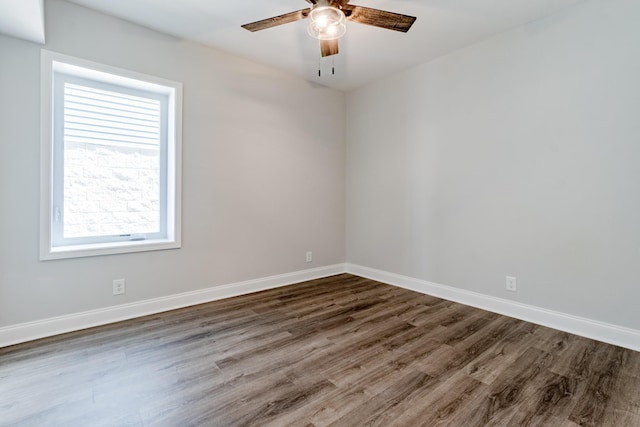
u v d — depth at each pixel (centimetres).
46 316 231
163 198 301
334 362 198
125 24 258
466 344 222
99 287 253
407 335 237
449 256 320
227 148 320
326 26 198
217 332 241
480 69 291
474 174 298
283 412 151
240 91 328
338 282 387
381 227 389
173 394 165
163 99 297
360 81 390
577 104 235
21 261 222
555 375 183
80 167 258
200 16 253
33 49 222
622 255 219
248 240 340
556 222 248
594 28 226
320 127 401
